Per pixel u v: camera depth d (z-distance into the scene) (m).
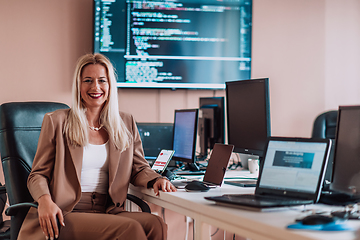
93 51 3.58
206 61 3.79
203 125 2.96
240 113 2.20
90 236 1.62
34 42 3.53
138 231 1.57
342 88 4.06
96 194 1.86
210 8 3.79
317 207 1.37
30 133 1.97
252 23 3.89
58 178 1.75
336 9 4.05
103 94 1.93
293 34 3.97
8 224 2.17
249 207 1.26
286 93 3.96
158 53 3.70
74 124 1.83
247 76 3.86
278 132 3.96
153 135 2.85
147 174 1.93
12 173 1.86
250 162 2.41
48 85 3.55
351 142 1.45
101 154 1.89
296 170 1.45
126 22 3.63
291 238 1.00
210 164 1.95
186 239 3.25
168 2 3.71
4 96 3.48
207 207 1.35
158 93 3.76
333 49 4.04
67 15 3.59
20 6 3.51
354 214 1.23
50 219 1.56
